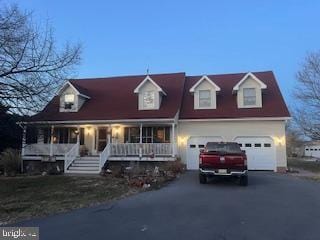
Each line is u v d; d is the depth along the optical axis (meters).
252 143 28.41
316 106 37.62
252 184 19.45
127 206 13.16
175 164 25.27
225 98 31.03
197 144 29.39
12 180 22.47
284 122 28.12
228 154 18.84
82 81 36.28
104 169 27.28
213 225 10.02
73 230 9.57
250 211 12.03
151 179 20.58
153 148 28.19
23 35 25.55
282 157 27.83
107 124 30.27
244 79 29.72
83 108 31.98
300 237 8.80
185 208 12.59
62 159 28.81
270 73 33.25
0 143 31.50
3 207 13.29
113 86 34.75
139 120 28.75
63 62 22.22
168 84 33.59
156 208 12.66
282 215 11.40
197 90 30.66
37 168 29.38
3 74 18.83
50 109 27.72
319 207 12.82
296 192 16.48
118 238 8.70
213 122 29.23
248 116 28.41
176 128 29.88
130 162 28.19
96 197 15.47
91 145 31.23
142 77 35.38
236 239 8.58
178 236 8.87
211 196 15.27
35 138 29.50
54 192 17.12
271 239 8.59
